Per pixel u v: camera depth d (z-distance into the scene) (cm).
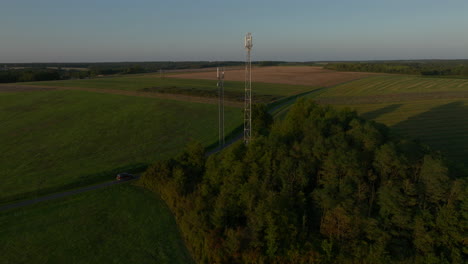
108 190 4794
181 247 3462
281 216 3125
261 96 11638
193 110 9638
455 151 5466
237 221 3462
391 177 3300
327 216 3127
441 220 2814
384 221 2997
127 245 3484
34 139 7388
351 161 3316
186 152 4769
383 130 4138
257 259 3070
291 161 3594
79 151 6612
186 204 3909
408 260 2800
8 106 10488
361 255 2903
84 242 3538
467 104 9000
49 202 4428
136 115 9188
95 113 9488
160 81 16388
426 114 8112
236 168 3766
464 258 2734
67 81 16912
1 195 4622
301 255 3017
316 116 4734
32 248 3441
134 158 6150
